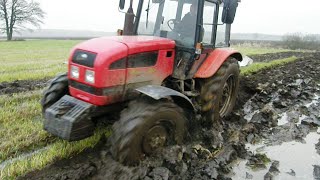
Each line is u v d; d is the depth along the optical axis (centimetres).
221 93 580
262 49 3069
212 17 575
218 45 622
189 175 439
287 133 608
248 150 538
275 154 529
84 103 449
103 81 431
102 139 501
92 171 417
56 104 463
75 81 461
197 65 559
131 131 405
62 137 427
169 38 542
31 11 5216
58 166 438
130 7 567
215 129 579
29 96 767
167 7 548
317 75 1188
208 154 491
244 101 791
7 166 430
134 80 466
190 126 536
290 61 1602
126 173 408
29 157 459
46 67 1323
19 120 596
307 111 741
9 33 5059
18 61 1573
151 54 484
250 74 1077
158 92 429
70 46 3172
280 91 858
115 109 477
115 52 437
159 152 443
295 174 469
